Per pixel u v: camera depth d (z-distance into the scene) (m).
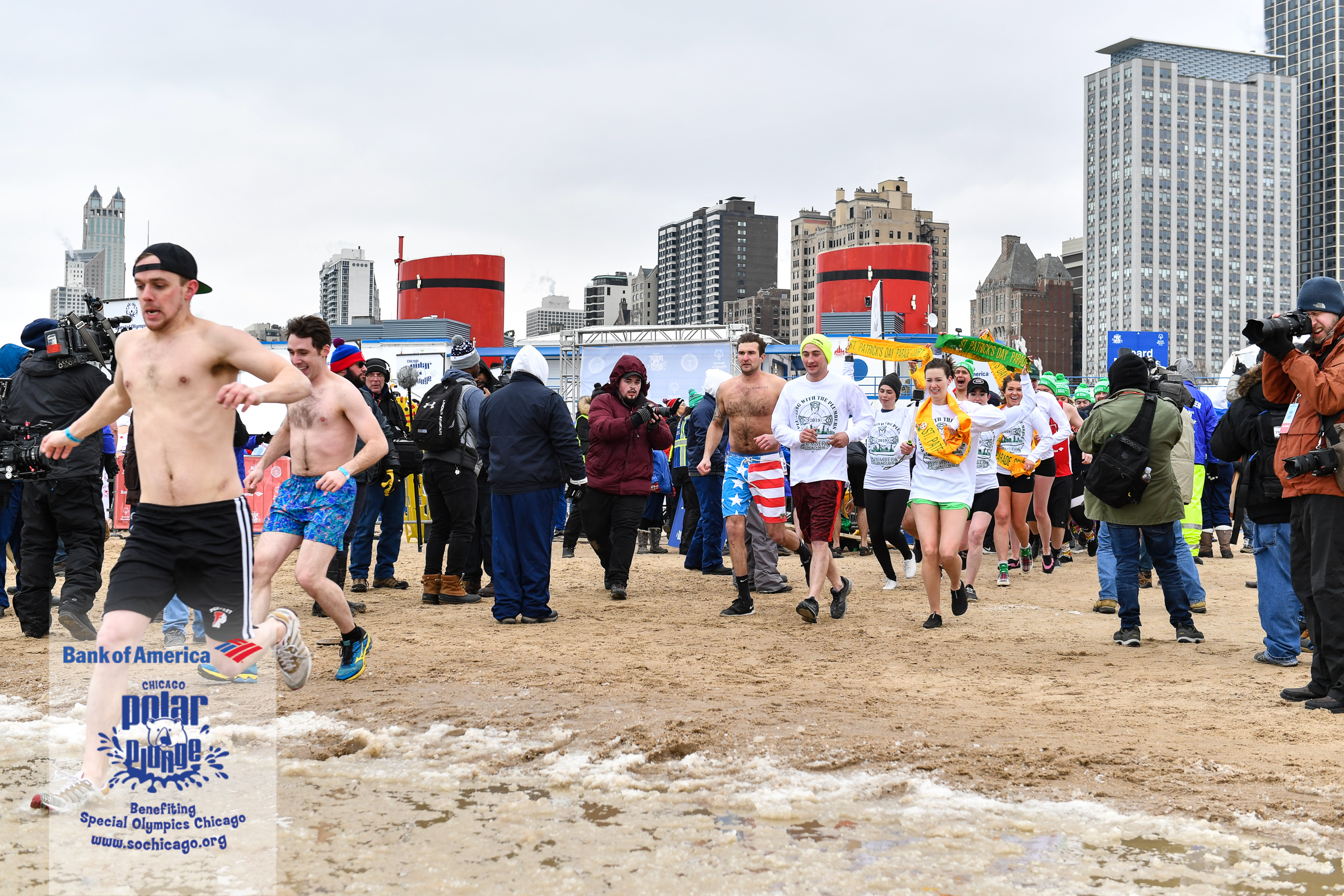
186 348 3.84
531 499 7.96
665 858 3.31
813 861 3.30
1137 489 7.07
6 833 3.38
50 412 6.83
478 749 4.54
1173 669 6.38
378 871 3.18
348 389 5.92
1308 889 3.12
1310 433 5.37
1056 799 3.96
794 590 10.12
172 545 3.71
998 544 10.62
